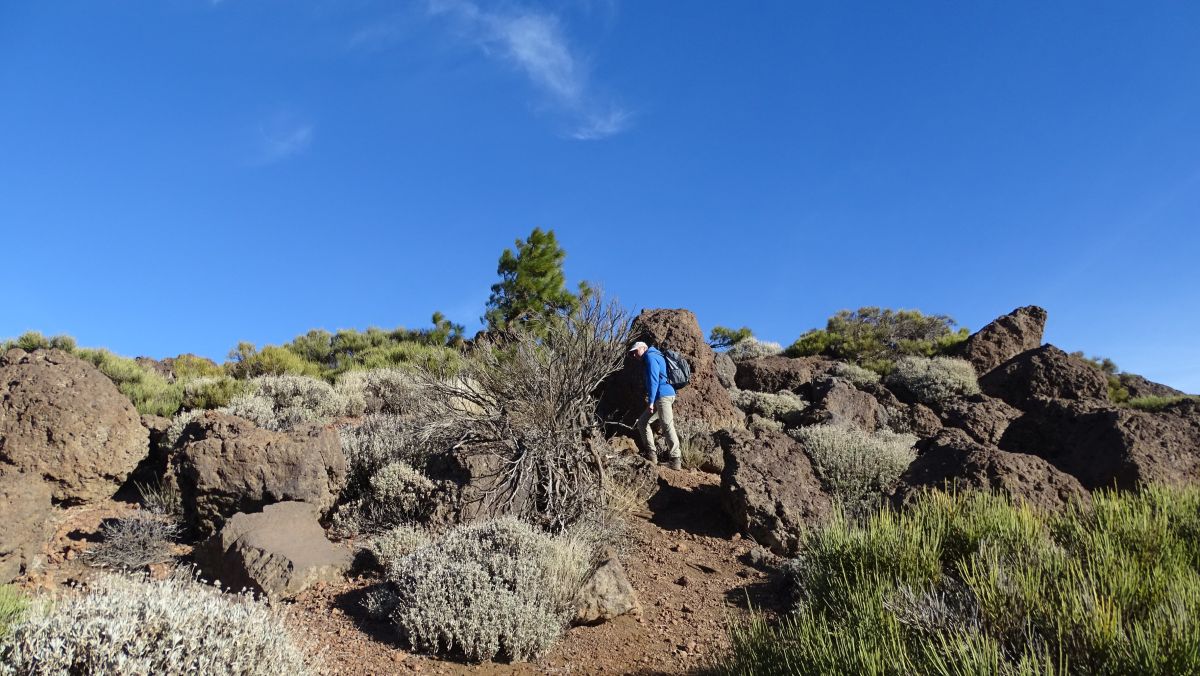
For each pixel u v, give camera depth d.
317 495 8.02
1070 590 4.12
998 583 4.28
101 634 4.17
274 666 4.41
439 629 5.72
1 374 8.51
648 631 6.22
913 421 14.75
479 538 6.72
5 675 3.90
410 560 6.43
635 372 11.64
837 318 29.53
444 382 9.22
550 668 5.55
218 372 17.77
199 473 7.81
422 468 8.80
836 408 14.10
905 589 4.56
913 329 28.47
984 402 13.72
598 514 7.89
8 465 7.67
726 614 6.56
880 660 3.75
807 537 6.67
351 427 10.90
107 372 14.77
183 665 4.10
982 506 5.99
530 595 5.96
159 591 4.75
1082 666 3.56
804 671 3.96
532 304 16.16
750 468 8.79
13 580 6.60
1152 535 5.36
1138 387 23.50
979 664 3.48
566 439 8.46
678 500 9.55
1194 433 9.52
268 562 6.65
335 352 21.69
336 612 6.27
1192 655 3.35
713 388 12.89
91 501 8.39
